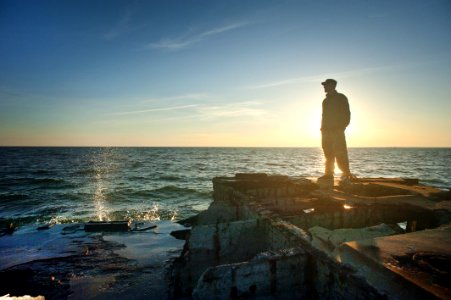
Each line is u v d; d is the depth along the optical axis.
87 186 35.19
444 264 3.86
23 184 36.88
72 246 12.08
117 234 13.99
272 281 4.25
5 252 11.38
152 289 7.95
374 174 48.84
